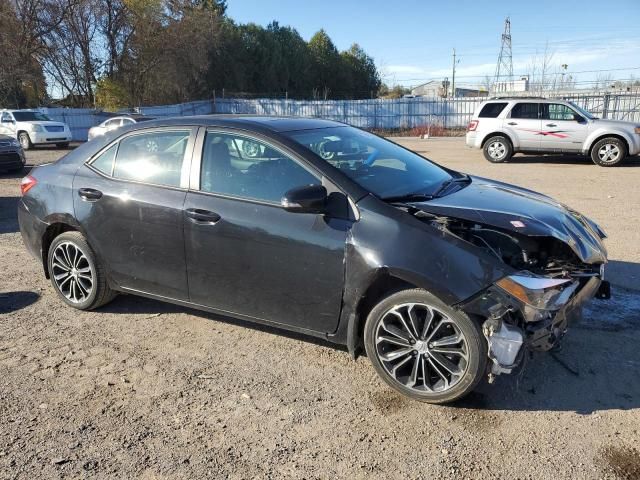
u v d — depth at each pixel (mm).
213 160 3879
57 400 3346
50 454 2840
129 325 4402
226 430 3033
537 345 3113
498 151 15594
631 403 3221
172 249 3975
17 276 5633
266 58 58844
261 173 3688
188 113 39938
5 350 3998
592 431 2965
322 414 3174
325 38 70250
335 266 3350
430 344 3189
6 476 2674
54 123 23078
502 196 3877
